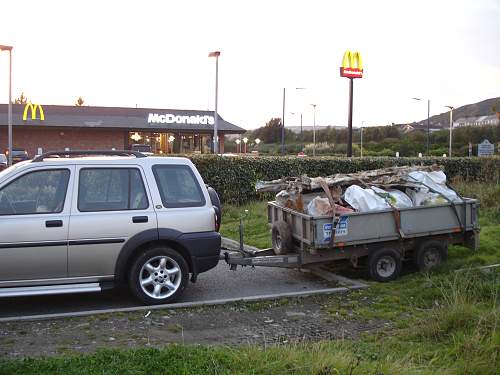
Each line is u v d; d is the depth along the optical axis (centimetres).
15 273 649
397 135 7488
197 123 5100
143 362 448
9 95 2988
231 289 786
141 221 684
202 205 718
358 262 836
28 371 431
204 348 486
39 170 673
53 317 631
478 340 496
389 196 812
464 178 1892
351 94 2350
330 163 1744
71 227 660
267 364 443
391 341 540
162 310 670
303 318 648
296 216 813
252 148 7362
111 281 681
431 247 831
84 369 432
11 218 648
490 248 945
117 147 4966
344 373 429
